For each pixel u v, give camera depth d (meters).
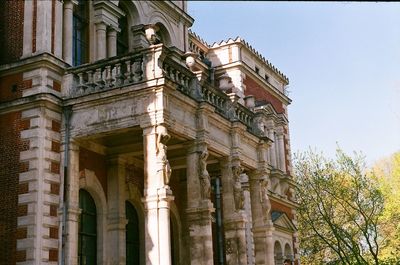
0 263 18.30
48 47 19.97
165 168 17.50
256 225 24.72
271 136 37.12
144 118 18.09
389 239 40.88
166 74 18.64
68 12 21.48
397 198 41.38
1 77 20.31
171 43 29.23
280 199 35.88
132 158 23.41
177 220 26.36
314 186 37.62
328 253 47.34
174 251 26.09
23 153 18.94
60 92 19.98
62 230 18.58
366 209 35.34
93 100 19.09
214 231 30.22
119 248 21.53
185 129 19.62
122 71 19.38
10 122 19.55
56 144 19.30
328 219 30.23
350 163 39.56
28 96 19.19
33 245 17.81
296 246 37.09
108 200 22.12
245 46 36.09
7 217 18.62
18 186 18.70
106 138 21.41
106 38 24.03
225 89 28.36
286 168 38.81
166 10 29.34
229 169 22.72
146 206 17.39
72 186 19.06
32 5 20.55
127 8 26.70
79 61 22.81
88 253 21.12
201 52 36.00
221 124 22.34
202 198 19.94
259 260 24.19
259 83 38.03
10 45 20.61
